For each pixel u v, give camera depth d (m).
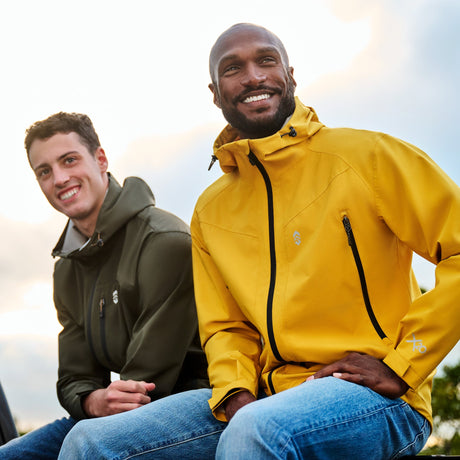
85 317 2.31
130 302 2.24
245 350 1.99
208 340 2.04
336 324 1.86
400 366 1.73
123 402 2.06
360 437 1.70
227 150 2.00
